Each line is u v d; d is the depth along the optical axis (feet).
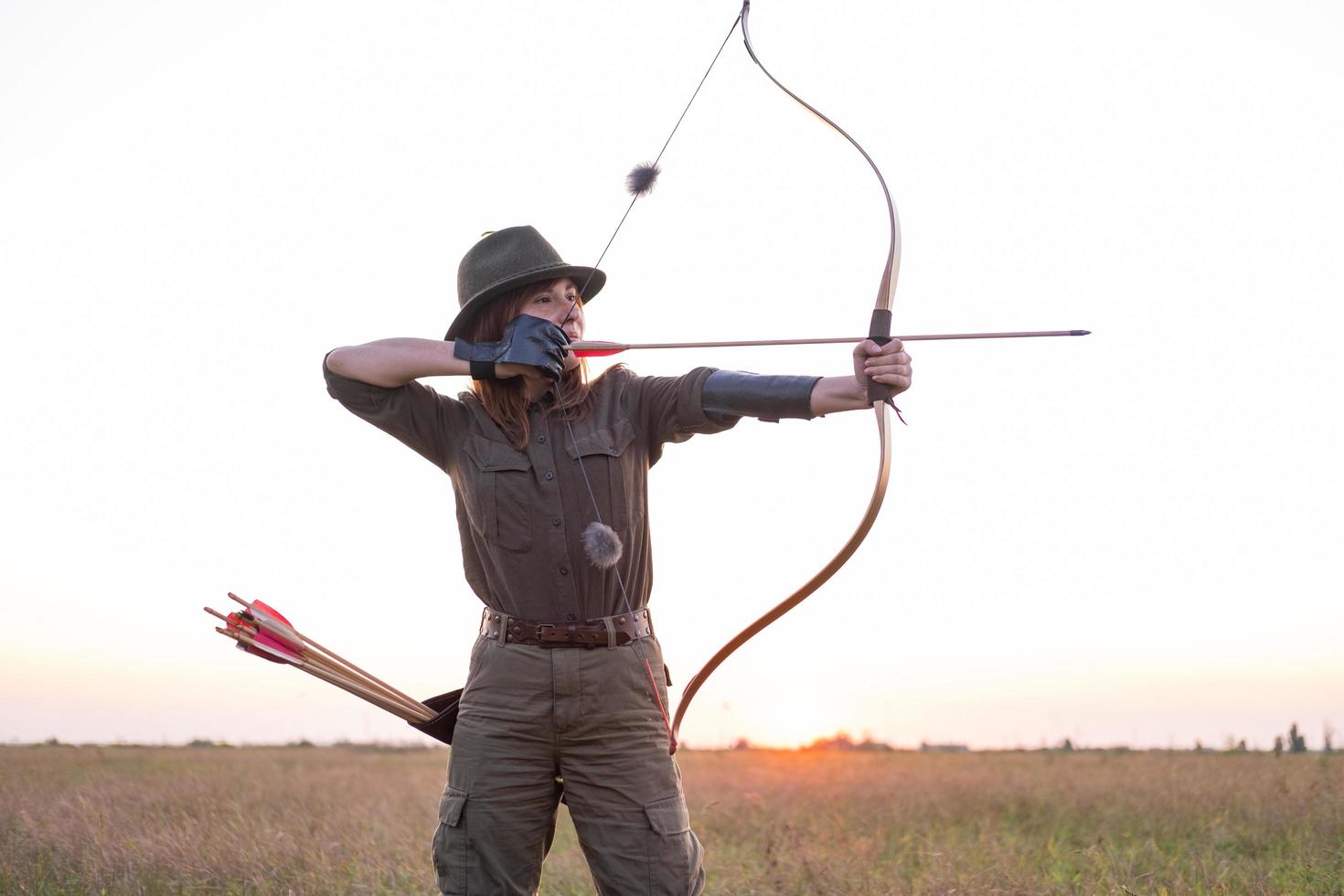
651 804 10.05
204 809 23.50
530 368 10.05
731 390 10.11
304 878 16.47
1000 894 15.19
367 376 10.23
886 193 9.90
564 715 9.91
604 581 10.10
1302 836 19.17
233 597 10.37
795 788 31.68
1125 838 20.99
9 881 16.07
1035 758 51.52
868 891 15.52
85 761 42.57
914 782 33.40
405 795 28.48
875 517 10.01
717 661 10.87
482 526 10.11
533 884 10.44
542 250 10.59
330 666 10.43
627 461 10.30
